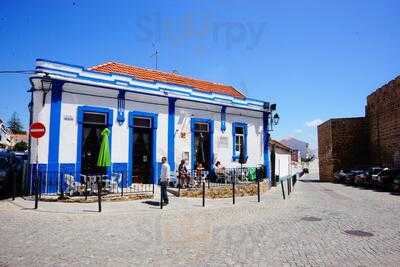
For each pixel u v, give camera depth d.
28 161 13.40
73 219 9.21
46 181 12.82
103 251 6.38
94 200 12.09
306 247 6.95
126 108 15.37
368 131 37.59
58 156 13.30
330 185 31.41
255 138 21.02
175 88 17.47
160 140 16.44
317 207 13.29
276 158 27.69
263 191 18.67
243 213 11.35
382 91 32.47
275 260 6.03
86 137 14.26
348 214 11.45
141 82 16.14
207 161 18.50
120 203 12.02
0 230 7.69
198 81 22.44
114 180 13.83
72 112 13.81
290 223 9.61
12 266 5.35
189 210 11.48
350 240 7.61
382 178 23.62
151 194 13.61
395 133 29.27
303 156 80.69
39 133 11.01
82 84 14.01
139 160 15.85
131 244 6.94
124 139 15.17
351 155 39.25
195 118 17.95
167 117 16.81
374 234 8.28
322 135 45.50
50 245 6.64
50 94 13.35
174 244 7.05
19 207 10.47
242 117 20.38
